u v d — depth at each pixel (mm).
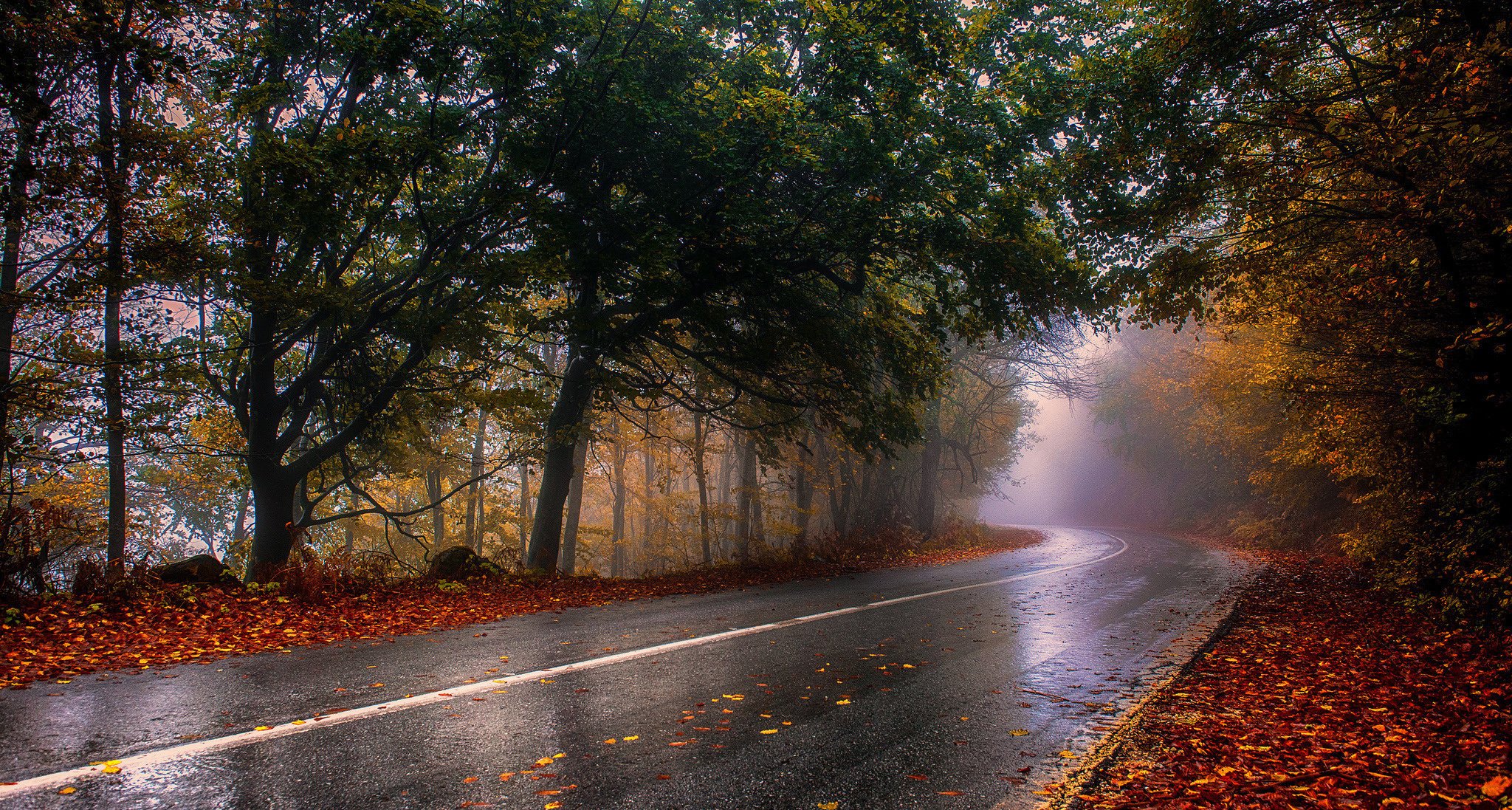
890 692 5582
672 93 13297
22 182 8758
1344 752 4418
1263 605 11227
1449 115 7359
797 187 15094
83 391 11180
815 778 3779
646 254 12859
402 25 10812
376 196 13070
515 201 12422
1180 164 9633
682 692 5430
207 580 10172
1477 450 10273
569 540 24891
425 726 4480
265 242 12656
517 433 18359
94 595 8742
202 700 4996
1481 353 9211
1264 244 10609
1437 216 7637
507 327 16891
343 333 14438
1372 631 8883
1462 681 6320
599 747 4164
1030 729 4727
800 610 10062
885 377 23297
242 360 13914
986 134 14328
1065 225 12930
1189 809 3510
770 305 16359
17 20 8023
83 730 4285
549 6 12250
